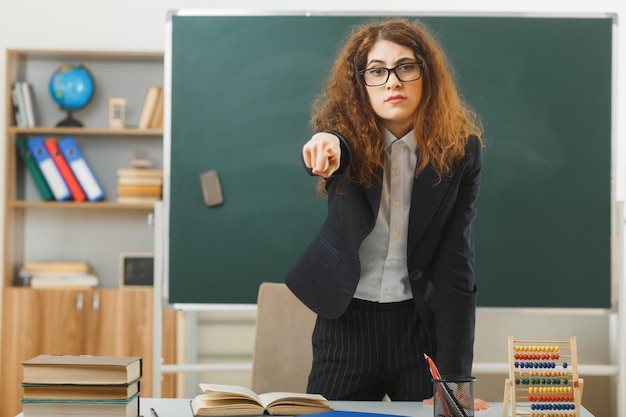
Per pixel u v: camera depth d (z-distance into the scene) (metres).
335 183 1.94
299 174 3.56
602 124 3.53
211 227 3.54
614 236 3.53
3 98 4.25
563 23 3.54
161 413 1.61
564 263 3.52
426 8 4.23
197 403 1.60
